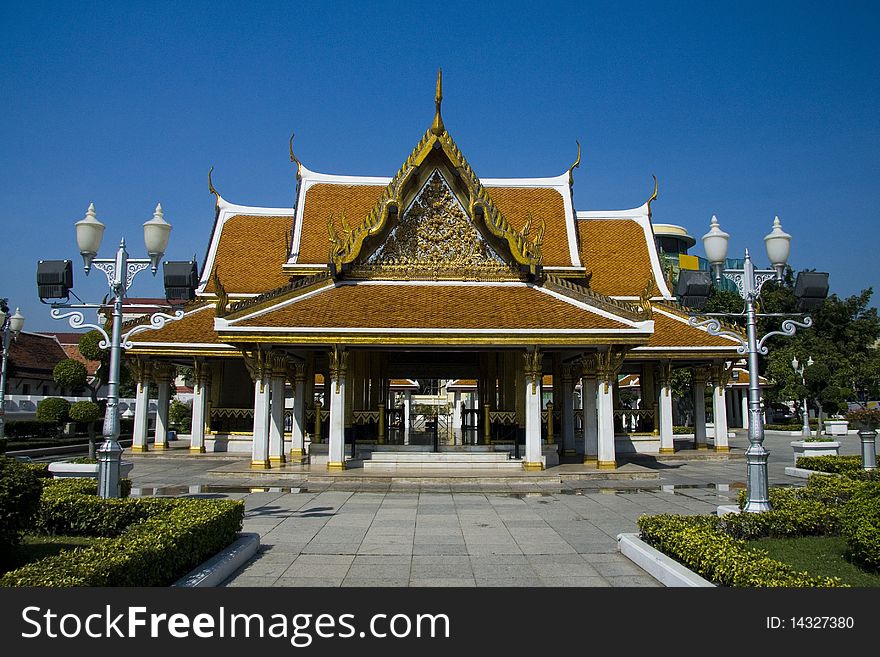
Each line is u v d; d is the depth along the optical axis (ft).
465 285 76.54
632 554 32.76
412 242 77.20
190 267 44.09
